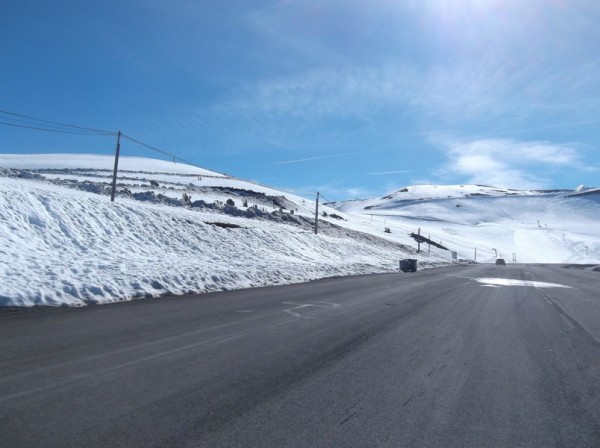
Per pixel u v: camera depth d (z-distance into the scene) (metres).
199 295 16.69
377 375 7.10
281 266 29.34
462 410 5.71
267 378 6.72
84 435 4.61
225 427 4.92
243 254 33.56
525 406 5.95
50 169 91.31
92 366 6.98
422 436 4.90
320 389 6.31
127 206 32.53
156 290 16.47
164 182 79.94
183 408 5.41
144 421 5.00
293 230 51.91
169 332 9.69
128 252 25.56
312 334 10.05
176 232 32.50
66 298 13.36
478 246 138.50
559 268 64.75
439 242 122.94
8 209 23.11
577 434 5.08
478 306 16.45
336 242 58.06
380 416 5.41
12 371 6.64
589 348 9.73
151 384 6.23
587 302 19.12
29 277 14.69
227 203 58.62
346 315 13.07
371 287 23.05
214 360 7.58
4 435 4.57
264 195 84.06
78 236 24.83
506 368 7.82
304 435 4.80
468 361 8.23
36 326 9.88
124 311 12.25
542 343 10.10
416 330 11.13
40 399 5.56
